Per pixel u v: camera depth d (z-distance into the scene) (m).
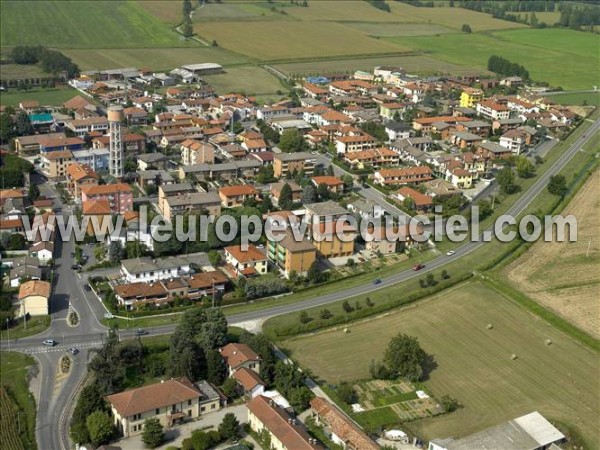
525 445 145.38
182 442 148.12
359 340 189.62
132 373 174.12
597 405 163.25
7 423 155.50
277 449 144.50
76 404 161.88
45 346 185.12
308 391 160.25
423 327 196.12
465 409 161.50
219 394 162.12
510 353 183.75
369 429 152.00
